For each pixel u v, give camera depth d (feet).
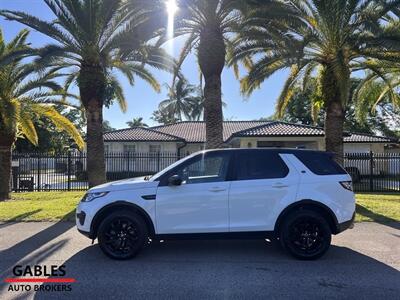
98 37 44.32
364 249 22.44
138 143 96.84
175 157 85.20
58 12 42.75
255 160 21.24
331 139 45.21
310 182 20.75
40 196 52.49
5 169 52.37
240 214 20.42
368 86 59.57
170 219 20.40
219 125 42.01
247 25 41.75
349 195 21.04
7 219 31.73
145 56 44.34
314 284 16.71
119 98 60.49
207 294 15.58
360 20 42.06
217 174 21.30
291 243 20.33
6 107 49.96
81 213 20.95
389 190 63.21
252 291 15.89
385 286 16.46
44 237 25.53
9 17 42.98
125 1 41.29
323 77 45.75
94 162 45.55
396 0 39.88
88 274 18.04
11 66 50.90
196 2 39.60
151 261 20.12
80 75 45.50
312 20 44.39
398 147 107.96
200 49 42.29
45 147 131.75
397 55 43.16
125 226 20.48
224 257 20.89
